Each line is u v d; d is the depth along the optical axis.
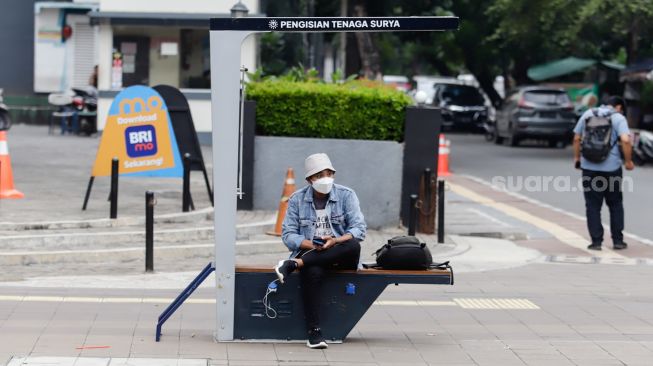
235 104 8.73
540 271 13.70
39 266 13.00
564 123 37.81
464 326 10.10
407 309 10.90
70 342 8.95
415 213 15.70
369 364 8.49
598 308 11.09
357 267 9.08
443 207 16.00
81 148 27.59
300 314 9.07
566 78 49.97
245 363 8.38
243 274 9.02
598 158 15.41
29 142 29.42
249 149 17.36
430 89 51.94
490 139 42.97
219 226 8.91
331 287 9.07
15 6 38.72
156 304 10.80
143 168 16.25
